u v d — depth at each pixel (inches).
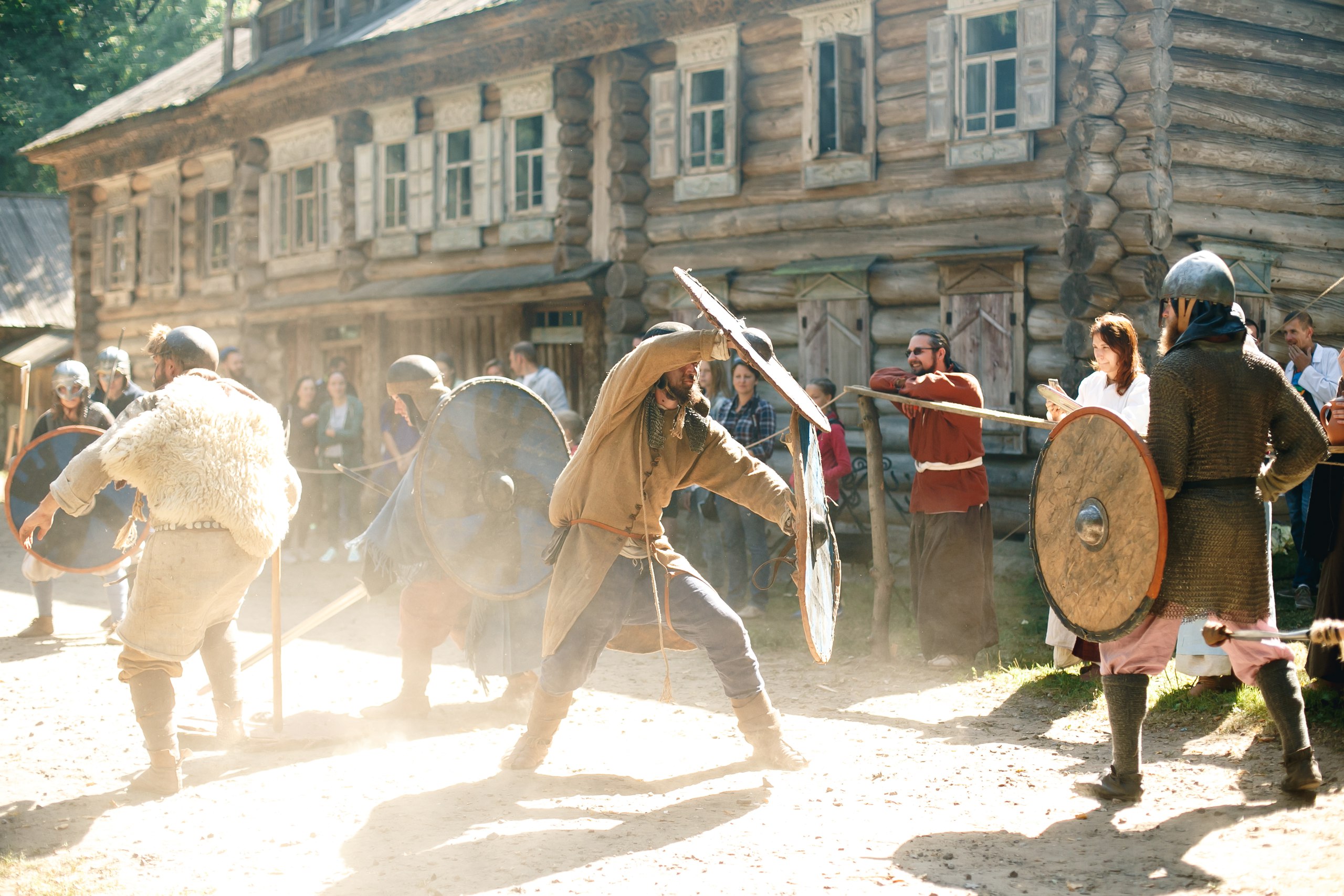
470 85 546.3
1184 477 148.9
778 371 158.6
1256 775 161.6
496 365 424.2
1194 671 198.2
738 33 437.1
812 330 416.5
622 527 169.2
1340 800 148.3
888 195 399.2
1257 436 149.7
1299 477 152.4
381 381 601.9
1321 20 373.7
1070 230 343.3
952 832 145.6
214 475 166.9
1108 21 338.3
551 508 173.6
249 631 300.0
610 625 170.7
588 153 494.9
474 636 205.8
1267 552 151.3
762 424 314.5
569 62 494.6
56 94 1261.1
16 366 1021.8
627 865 137.1
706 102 456.8
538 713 175.0
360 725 203.3
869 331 402.3
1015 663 238.7
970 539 241.3
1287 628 259.4
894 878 131.0
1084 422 153.5
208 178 730.2
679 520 396.2
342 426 429.7
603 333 483.5
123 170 801.6
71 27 1296.8
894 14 397.1
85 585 376.8
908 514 379.6
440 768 177.9
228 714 188.7
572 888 130.6
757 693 174.7
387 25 606.5
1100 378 216.4
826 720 204.5
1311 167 369.1
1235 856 132.8
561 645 171.5
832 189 415.5
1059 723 196.4
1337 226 378.3
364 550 210.7
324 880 135.7
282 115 659.4
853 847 141.1
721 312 161.6
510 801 161.3
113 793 169.5
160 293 779.4
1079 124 340.5
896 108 397.1
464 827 151.3
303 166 657.0
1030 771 170.6
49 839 151.3
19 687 238.7
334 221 634.2
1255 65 359.3
